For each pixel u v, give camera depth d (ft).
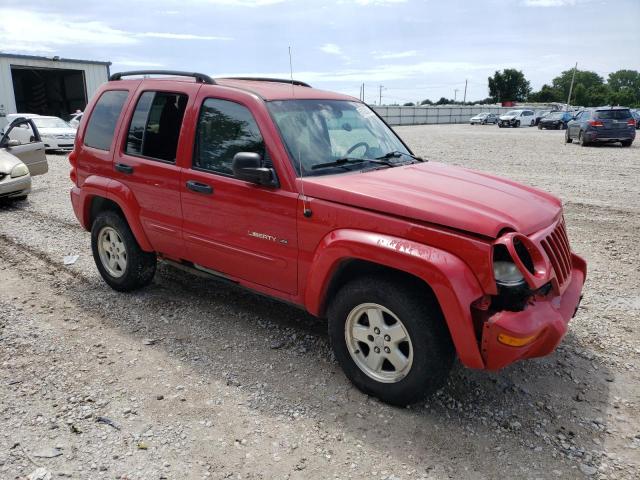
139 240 15.85
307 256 11.87
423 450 9.88
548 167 47.16
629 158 53.93
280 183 12.09
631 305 16.37
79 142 17.47
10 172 30.96
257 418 10.80
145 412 10.97
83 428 10.46
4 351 13.51
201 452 9.80
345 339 11.54
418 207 10.35
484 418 10.83
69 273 19.35
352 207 11.06
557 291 10.62
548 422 10.73
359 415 10.90
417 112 206.08
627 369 12.74
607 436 10.32
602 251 21.72
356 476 9.23
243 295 17.13
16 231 25.50
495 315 9.74
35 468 9.38
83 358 13.15
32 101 136.36
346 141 13.69
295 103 13.42
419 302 10.28
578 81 434.30
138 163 15.26
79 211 17.80
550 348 10.36
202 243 14.06
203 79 14.11
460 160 53.47
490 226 9.74
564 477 9.23
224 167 13.30
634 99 379.14
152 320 15.30
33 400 11.37
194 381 12.13
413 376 10.52
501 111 227.61
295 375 12.41
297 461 9.59
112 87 16.79
